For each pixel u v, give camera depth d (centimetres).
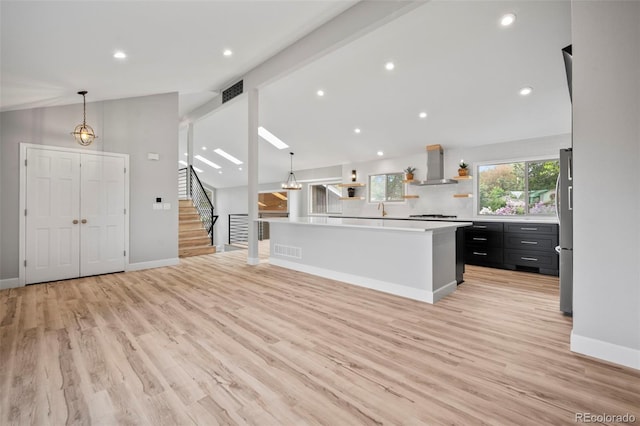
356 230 415
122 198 504
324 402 168
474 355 219
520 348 230
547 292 382
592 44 210
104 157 486
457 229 412
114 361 211
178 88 546
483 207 605
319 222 459
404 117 551
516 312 309
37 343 238
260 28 360
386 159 739
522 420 153
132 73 402
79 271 459
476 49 376
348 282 425
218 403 167
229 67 487
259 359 214
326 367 203
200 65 443
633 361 200
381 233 385
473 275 478
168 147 563
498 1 310
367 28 337
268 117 664
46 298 358
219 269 522
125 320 287
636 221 198
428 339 246
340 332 259
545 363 208
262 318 291
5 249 402
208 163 1097
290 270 511
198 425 150
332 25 371
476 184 603
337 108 573
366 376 193
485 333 257
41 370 199
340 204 915
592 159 212
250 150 545
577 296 221
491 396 172
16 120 410
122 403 167
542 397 171
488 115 497
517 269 518
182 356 218
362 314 302
